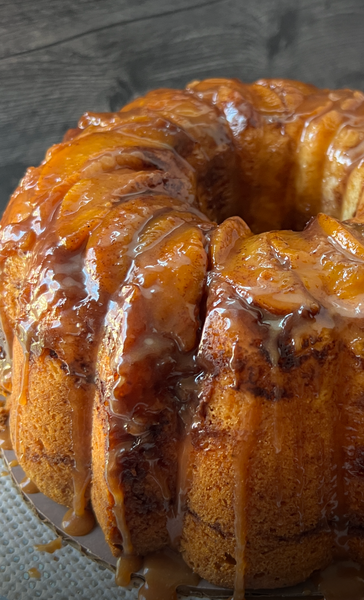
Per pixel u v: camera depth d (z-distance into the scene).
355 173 0.29
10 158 0.48
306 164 0.31
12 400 0.26
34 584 0.23
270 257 0.21
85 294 0.22
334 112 0.31
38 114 0.47
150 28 0.45
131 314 0.21
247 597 0.22
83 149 0.27
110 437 0.21
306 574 0.23
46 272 0.22
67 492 0.25
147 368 0.21
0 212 0.49
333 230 0.22
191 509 0.22
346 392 0.21
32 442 0.25
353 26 0.45
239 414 0.20
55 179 0.26
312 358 0.20
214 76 0.47
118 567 0.23
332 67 0.47
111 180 0.25
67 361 0.22
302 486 0.21
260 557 0.22
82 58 0.45
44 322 0.22
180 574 0.23
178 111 0.31
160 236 0.22
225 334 0.20
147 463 0.22
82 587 0.22
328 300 0.20
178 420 0.22
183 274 0.21
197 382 0.21
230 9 0.45
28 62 0.45
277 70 0.47
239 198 0.33
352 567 0.23
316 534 0.22
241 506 0.21
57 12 0.44
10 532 0.24
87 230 0.23
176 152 0.29
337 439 0.21
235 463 0.21
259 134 0.31
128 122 0.30
